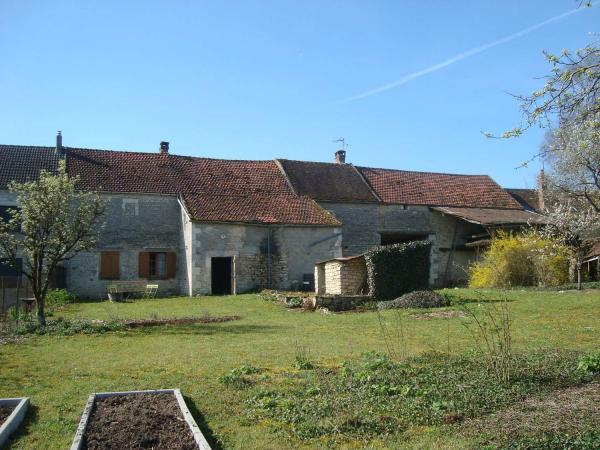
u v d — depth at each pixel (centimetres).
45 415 643
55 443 559
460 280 3225
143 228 2716
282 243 2677
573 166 2042
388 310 1616
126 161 2923
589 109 626
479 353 882
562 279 2308
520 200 3734
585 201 2255
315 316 1593
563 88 632
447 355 888
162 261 2745
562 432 526
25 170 2627
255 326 1390
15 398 678
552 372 738
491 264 2316
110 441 537
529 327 1194
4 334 1255
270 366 871
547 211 2584
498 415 591
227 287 2758
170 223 2767
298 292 2302
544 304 1545
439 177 3638
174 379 792
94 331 1293
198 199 2717
